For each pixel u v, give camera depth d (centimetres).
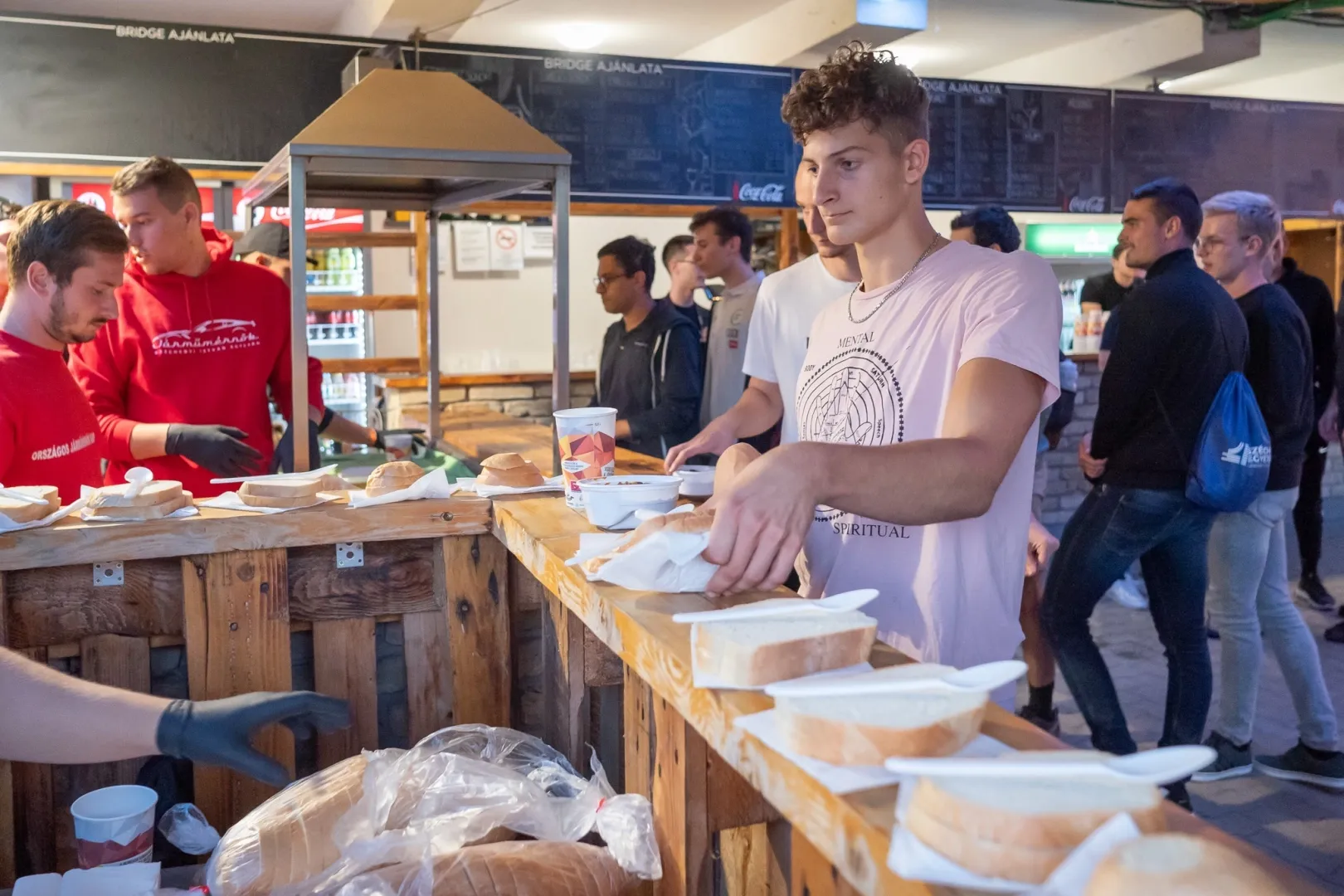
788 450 107
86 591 158
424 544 174
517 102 450
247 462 224
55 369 204
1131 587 477
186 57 414
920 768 64
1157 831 60
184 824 145
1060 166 543
